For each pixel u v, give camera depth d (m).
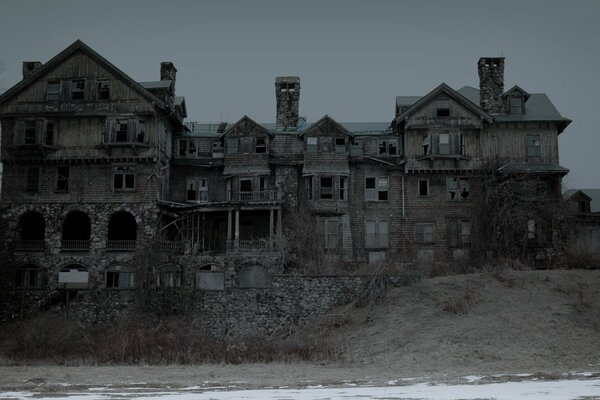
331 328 50.03
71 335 49.16
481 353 40.69
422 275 54.56
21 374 36.56
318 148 64.69
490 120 63.84
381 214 64.12
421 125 64.38
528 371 35.44
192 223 62.00
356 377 34.09
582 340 42.03
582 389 27.34
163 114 64.12
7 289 57.88
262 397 26.34
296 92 67.94
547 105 67.31
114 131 62.16
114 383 32.28
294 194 64.69
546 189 62.75
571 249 58.16
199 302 53.72
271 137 65.88
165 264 57.28
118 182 61.88
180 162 66.00
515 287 49.75
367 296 52.41
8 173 62.47
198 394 27.78
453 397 25.34
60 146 62.53
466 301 48.31
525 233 58.94
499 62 66.81
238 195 64.19
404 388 28.64
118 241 60.25
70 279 59.91
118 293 55.25
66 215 61.38
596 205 75.69
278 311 53.22
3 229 60.59
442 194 64.19
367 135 66.31
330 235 63.25
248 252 58.28
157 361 42.44
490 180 61.47
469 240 63.12
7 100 63.41
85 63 63.53
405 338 45.00
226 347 45.72
